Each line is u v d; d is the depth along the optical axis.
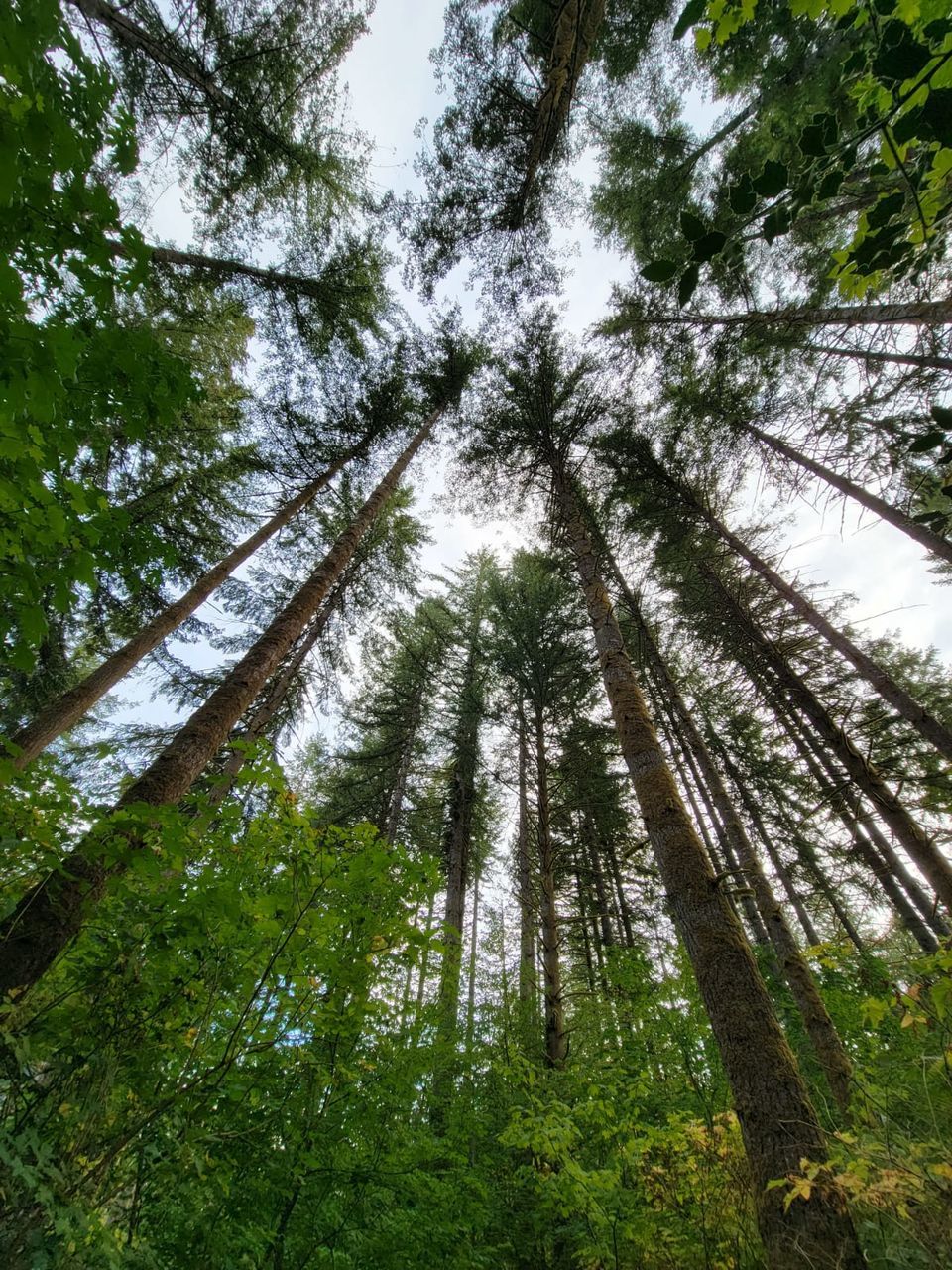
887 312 3.09
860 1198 2.36
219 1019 2.34
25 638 1.77
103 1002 1.95
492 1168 4.61
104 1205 1.75
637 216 9.73
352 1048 2.94
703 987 3.48
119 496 7.79
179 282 7.75
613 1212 3.59
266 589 9.57
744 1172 3.60
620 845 11.20
